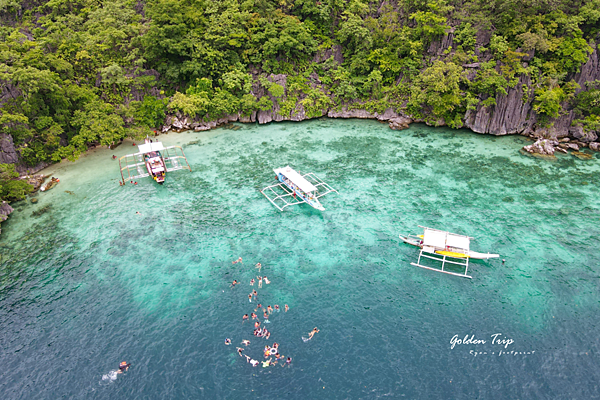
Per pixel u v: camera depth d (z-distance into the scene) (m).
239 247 52.00
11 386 35.62
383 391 34.72
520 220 56.50
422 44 91.94
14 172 62.97
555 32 83.44
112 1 96.00
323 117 95.25
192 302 44.00
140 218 58.06
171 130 88.00
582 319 41.44
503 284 45.97
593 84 80.00
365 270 48.28
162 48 86.69
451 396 34.25
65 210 60.06
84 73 82.75
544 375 36.00
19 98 68.69
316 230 55.16
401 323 41.34
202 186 66.12
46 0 97.75
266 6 94.25
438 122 88.62
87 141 77.44
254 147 79.81
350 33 90.31
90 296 44.97
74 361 37.81
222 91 89.06
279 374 36.28
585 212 57.94
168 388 35.19
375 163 72.88
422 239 52.66
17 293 45.38
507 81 80.31
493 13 87.88
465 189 64.25
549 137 80.62
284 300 44.03
